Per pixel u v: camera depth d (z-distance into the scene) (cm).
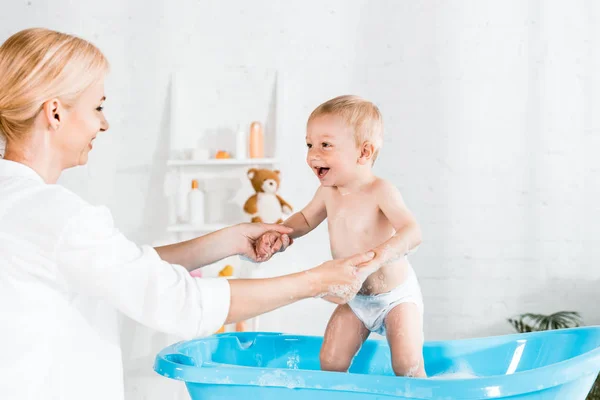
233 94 249
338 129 128
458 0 241
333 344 132
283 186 245
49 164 99
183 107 251
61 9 256
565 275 235
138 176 252
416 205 240
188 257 122
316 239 242
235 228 128
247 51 249
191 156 247
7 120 95
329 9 247
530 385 95
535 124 238
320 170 131
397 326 126
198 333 90
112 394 95
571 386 103
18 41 96
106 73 103
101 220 90
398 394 95
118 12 255
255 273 240
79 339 92
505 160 238
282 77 246
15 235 87
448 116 240
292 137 246
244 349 141
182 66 252
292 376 100
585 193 236
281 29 248
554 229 236
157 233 250
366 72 244
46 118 96
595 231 235
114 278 86
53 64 94
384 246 112
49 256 86
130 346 247
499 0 240
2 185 91
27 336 86
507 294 236
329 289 101
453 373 136
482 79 240
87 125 99
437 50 241
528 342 136
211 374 103
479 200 238
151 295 87
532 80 238
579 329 131
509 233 237
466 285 238
